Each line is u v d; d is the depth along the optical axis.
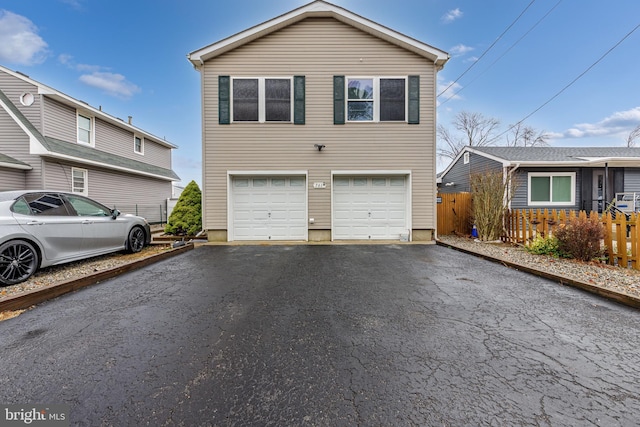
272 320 2.97
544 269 4.81
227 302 3.51
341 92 8.68
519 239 7.75
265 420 1.62
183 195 9.19
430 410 1.69
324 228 8.78
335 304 3.43
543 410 1.68
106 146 13.56
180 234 9.04
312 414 1.66
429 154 8.77
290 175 8.78
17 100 10.40
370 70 8.71
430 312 3.17
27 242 4.27
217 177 8.67
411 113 8.72
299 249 7.48
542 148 14.66
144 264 5.55
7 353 2.33
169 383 1.95
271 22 8.41
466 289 4.01
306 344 2.47
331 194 8.77
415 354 2.30
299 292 3.90
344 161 8.76
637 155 12.49
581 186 11.97
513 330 2.72
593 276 4.32
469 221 10.02
